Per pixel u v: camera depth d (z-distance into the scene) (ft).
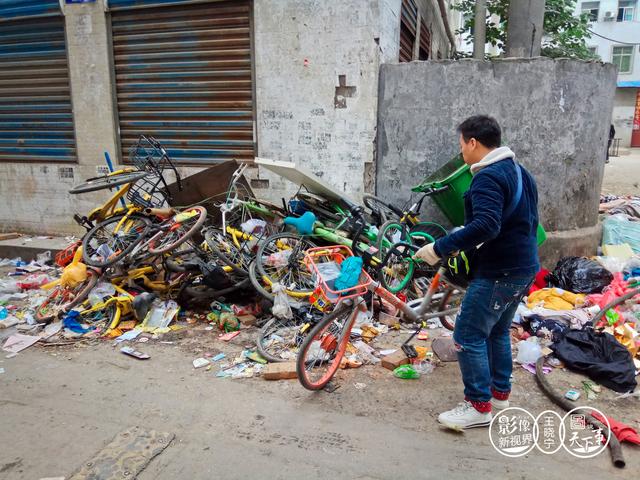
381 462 8.89
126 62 22.06
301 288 15.12
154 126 22.22
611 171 53.31
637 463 8.77
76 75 22.84
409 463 8.86
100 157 23.32
